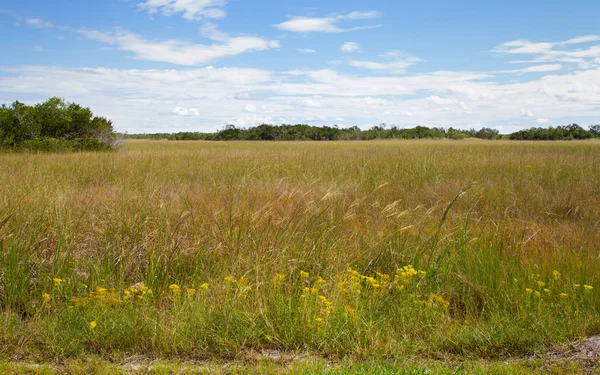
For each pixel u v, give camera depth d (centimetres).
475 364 388
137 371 374
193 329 421
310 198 840
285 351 412
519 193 1048
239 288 483
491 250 584
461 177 1322
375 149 2794
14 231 598
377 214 800
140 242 636
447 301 507
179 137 8475
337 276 525
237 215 687
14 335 412
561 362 383
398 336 432
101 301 461
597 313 464
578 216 888
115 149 2672
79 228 663
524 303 483
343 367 377
